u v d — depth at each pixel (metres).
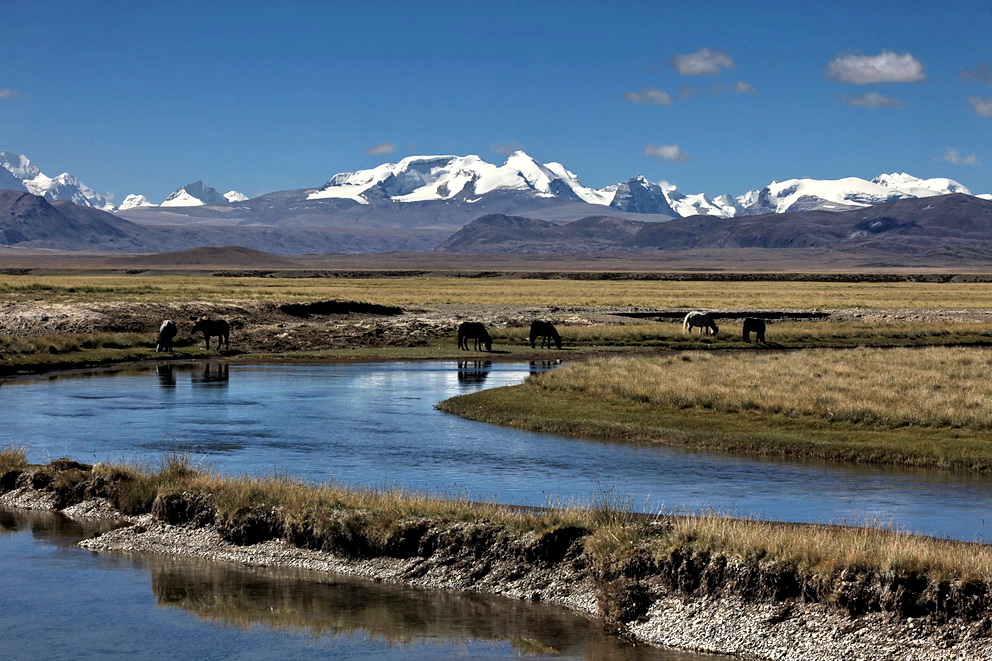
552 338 137.88
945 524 37.97
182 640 28.81
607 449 56.84
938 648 25.81
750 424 62.97
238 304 156.75
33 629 29.64
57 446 57.38
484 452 55.75
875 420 62.06
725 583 29.28
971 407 65.50
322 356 119.25
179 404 76.81
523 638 28.77
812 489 45.25
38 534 39.75
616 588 30.16
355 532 35.69
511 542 33.66
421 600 32.06
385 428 65.00
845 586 27.66
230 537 37.53
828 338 144.62
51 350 110.62
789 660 26.62
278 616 30.70
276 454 54.91
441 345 133.50
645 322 165.62
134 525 40.09
